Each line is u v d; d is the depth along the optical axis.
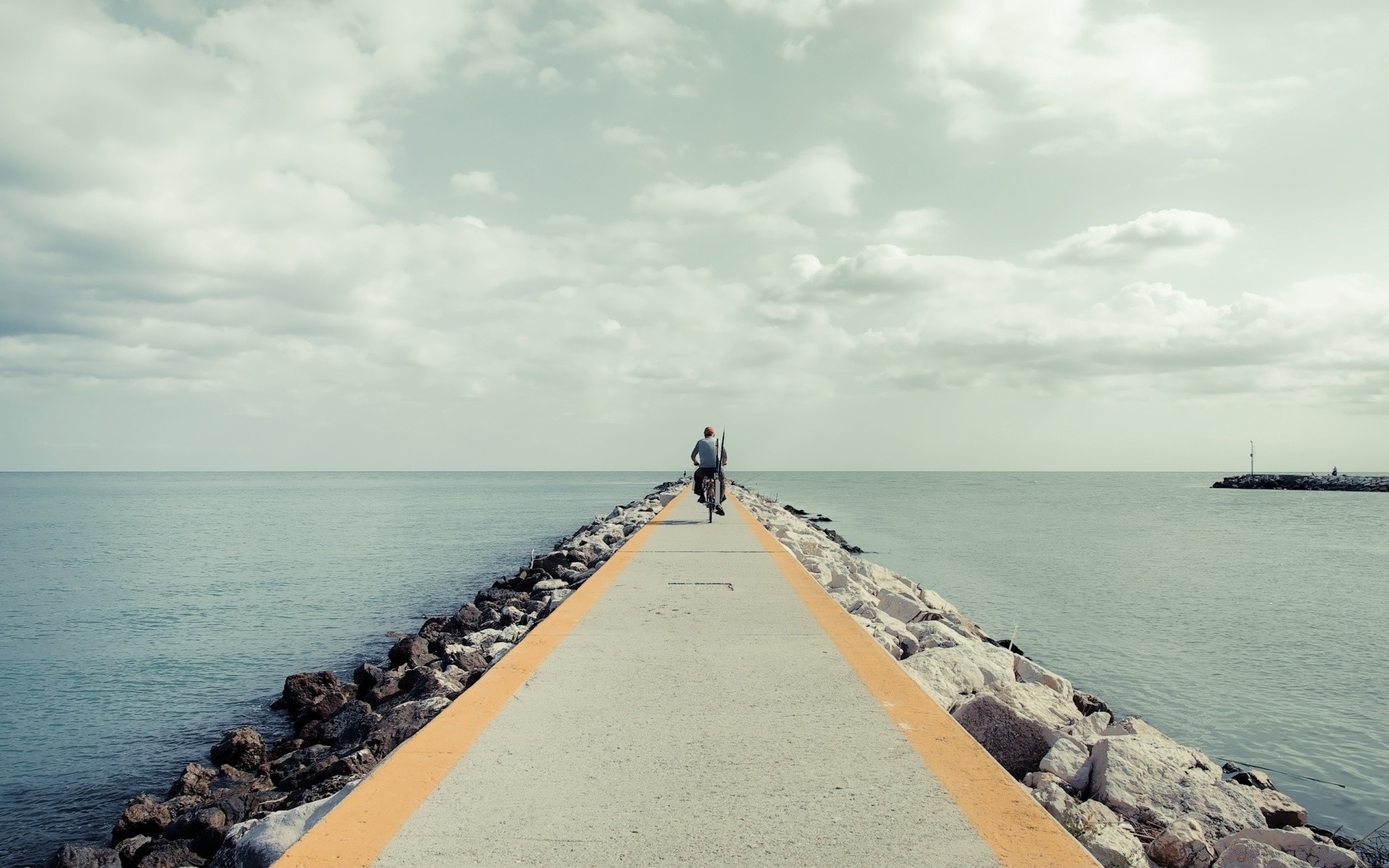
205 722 10.80
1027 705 6.72
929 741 4.12
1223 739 9.85
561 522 47.44
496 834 3.07
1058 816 4.30
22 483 194.75
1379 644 14.76
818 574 13.40
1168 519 50.84
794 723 4.39
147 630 16.45
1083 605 18.52
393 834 3.06
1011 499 79.81
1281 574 24.27
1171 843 4.11
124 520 51.34
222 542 34.75
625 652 5.95
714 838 3.04
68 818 8.14
